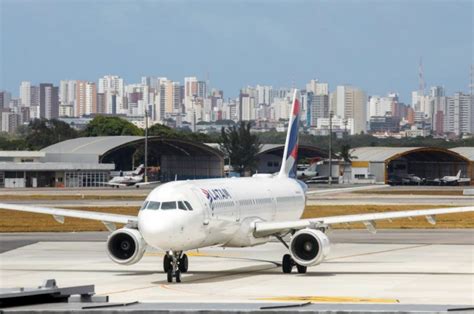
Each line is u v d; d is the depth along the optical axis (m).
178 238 105.06
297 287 104.88
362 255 147.12
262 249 156.00
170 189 108.69
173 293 99.56
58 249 156.50
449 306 55.94
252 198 128.00
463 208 124.00
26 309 53.03
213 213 111.75
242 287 104.88
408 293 99.56
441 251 154.12
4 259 139.88
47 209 129.25
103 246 162.50
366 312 52.81
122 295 97.88
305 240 116.69
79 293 57.62
